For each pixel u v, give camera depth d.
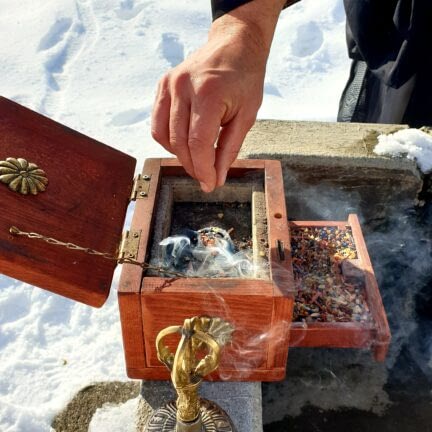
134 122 3.17
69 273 1.04
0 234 1.00
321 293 1.45
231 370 1.30
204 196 1.50
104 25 3.88
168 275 1.23
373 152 1.89
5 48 3.63
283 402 1.58
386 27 1.88
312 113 3.16
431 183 1.92
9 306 2.09
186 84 1.07
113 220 1.21
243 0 1.21
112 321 2.03
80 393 1.71
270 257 1.22
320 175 1.91
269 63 3.54
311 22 3.80
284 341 1.23
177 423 1.11
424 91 1.98
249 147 1.90
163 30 3.86
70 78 3.45
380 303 1.40
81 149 1.31
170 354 1.04
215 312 1.17
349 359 1.68
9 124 1.24
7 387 1.78
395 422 1.55
